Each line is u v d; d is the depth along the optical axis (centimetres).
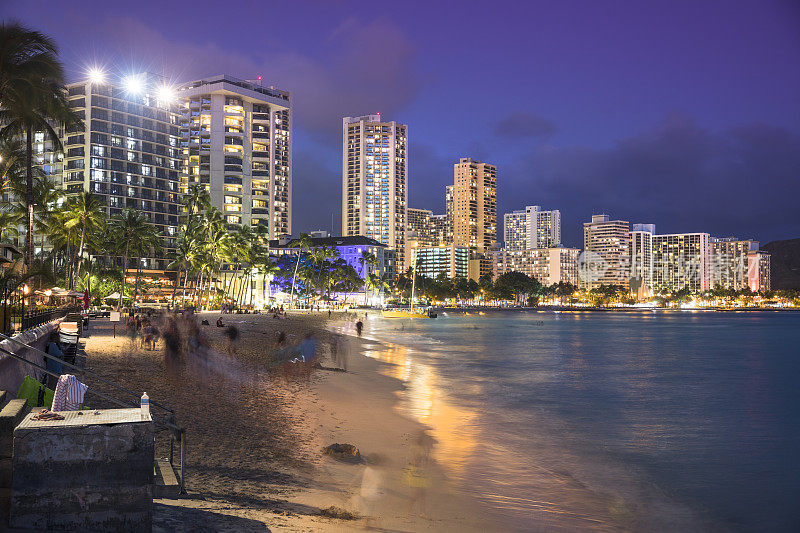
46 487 661
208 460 1280
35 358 1741
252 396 2259
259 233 17075
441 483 1350
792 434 2080
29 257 4359
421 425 2038
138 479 691
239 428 1666
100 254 13662
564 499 1298
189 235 13450
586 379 3675
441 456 1619
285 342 4625
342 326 10081
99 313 8231
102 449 680
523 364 4572
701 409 2620
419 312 16662
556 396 2905
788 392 3209
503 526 1083
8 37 3575
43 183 7706
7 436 746
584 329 11762
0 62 3575
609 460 1672
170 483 1016
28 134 4319
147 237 10994
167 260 16338
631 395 3009
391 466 1453
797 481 1488
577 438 1950
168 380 2439
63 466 667
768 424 2267
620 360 5122
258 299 18438
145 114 16000
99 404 1762
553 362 4794
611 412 2483
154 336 3834
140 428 695
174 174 16750
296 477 1232
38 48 3728
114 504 682
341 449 1500
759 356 5712
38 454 660
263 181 19412
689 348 6781
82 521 669
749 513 1248
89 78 14900
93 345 3784
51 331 2467
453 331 10050
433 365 4288
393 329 10256
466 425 2088
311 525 896
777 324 15675
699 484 1455
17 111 3906
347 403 2358
